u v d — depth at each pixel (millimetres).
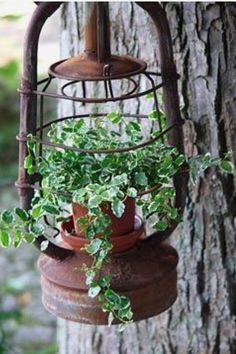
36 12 1293
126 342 1729
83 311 1329
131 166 1307
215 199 1589
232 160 1558
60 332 1865
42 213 1292
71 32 1655
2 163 3908
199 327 1666
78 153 1324
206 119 1550
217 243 1613
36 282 3025
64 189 1306
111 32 1587
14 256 3244
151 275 1336
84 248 1305
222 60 1523
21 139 1314
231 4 1500
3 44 3984
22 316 2709
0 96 4242
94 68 1303
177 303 1666
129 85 1594
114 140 1363
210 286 1641
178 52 1537
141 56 1573
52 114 4020
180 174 1364
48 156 1329
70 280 1326
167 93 1352
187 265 1639
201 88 1540
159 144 1362
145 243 1376
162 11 1328
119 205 1255
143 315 1347
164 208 1337
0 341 2203
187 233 1620
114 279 1318
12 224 1300
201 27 1519
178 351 1691
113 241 1322
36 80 1311
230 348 1661
